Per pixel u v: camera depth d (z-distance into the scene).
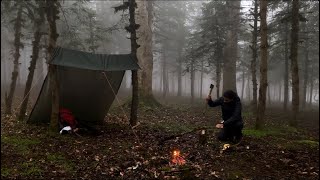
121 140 9.32
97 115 12.12
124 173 6.51
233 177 6.50
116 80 11.19
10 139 8.61
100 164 6.96
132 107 11.64
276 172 6.98
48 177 6.16
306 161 8.02
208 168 6.95
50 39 10.52
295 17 14.66
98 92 11.34
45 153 7.61
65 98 11.27
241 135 8.90
